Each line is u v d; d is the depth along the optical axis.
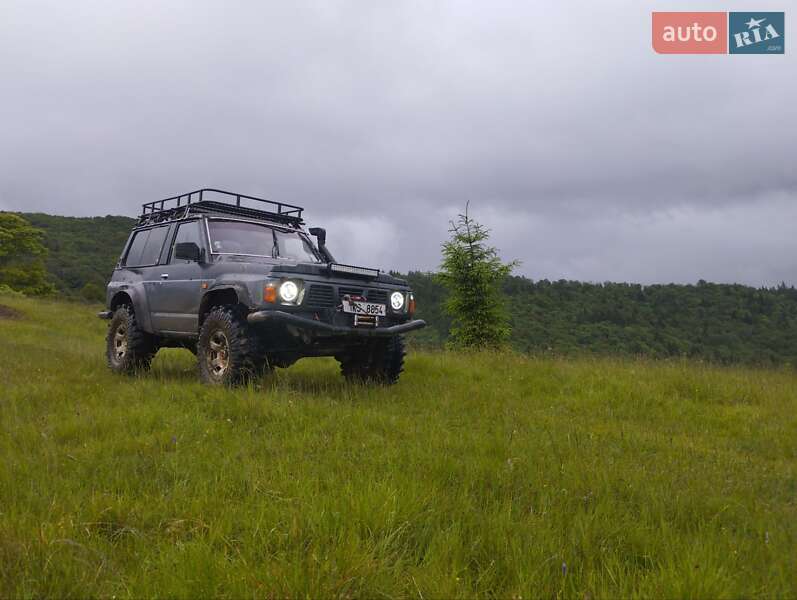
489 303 20.00
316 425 4.61
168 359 9.38
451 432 4.67
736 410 6.68
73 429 4.20
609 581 2.16
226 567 2.09
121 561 2.25
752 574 2.23
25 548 2.20
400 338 7.12
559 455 3.96
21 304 22.84
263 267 6.08
